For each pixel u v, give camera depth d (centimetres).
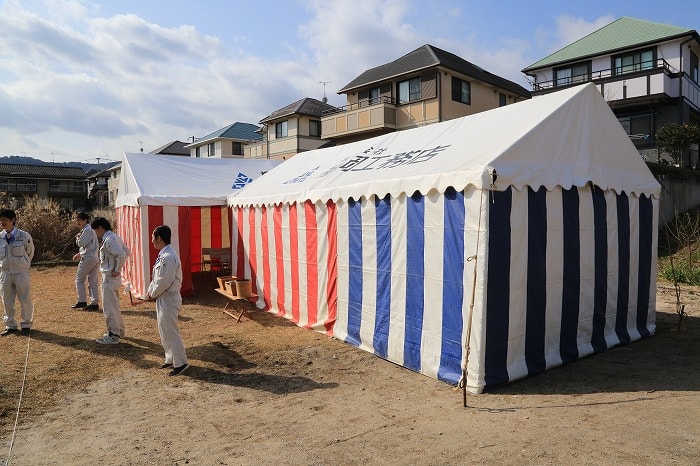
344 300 744
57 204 2100
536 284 566
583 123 637
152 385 566
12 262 771
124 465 375
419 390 530
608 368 590
